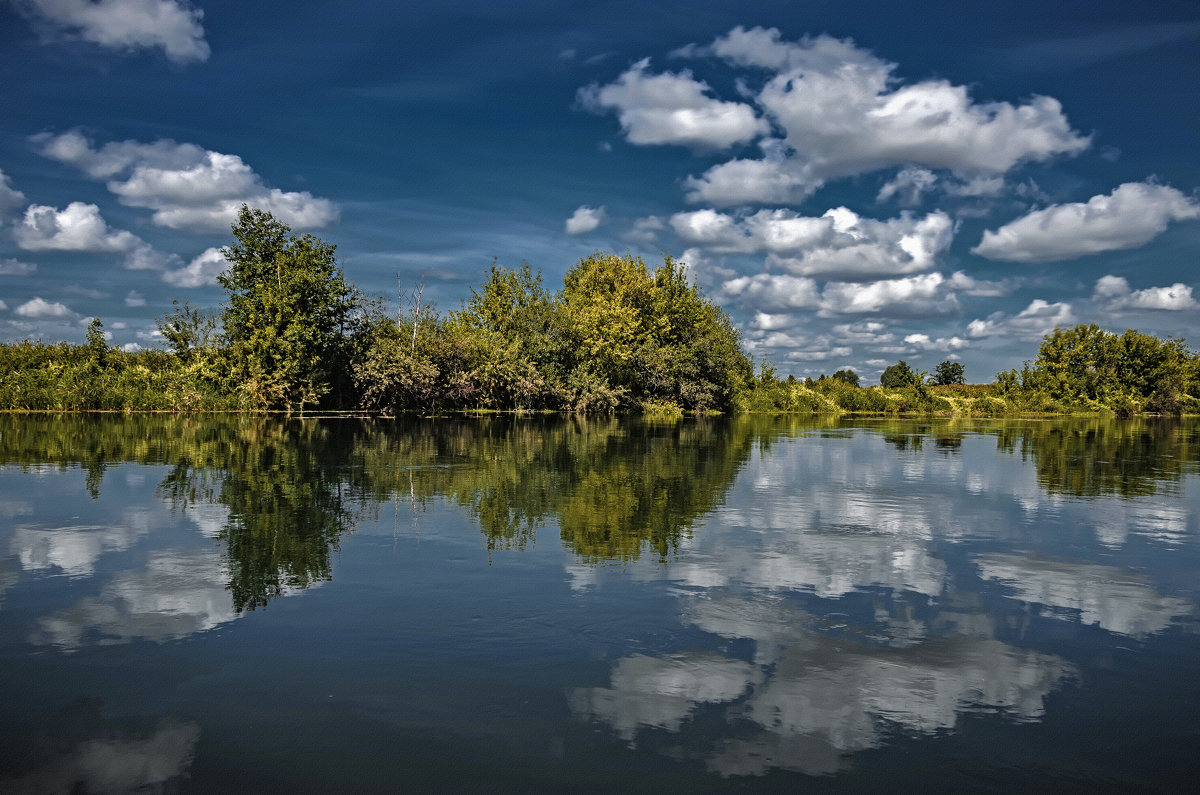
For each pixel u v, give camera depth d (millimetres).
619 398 45125
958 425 38562
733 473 13094
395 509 8789
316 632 4539
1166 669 4160
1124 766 3117
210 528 7555
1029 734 3379
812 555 6742
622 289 48875
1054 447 21438
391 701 3609
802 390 61719
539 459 14898
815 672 4035
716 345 50562
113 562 6168
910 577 6031
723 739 3273
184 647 4277
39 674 3891
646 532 7633
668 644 4410
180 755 3094
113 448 15641
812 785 2906
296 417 31625
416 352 35438
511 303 44375
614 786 2871
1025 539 7621
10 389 30500
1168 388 61469
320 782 2891
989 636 4656
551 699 3650
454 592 5391
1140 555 6938
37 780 2891
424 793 2809
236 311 33594
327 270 35281
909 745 3258
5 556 6328
